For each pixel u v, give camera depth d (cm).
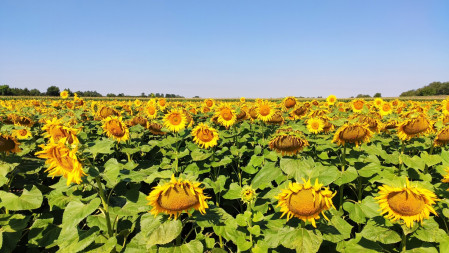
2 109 1580
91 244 369
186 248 340
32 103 2081
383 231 355
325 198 308
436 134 550
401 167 527
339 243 387
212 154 623
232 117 758
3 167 421
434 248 340
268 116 819
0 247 346
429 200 300
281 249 398
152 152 782
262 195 468
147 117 1034
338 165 535
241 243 333
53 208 411
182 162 682
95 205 340
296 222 380
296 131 513
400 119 590
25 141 713
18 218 411
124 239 393
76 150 316
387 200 328
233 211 596
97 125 939
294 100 1048
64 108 1648
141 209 381
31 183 538
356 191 555
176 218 326
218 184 470
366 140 489
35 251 419
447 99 861
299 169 412
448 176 375
